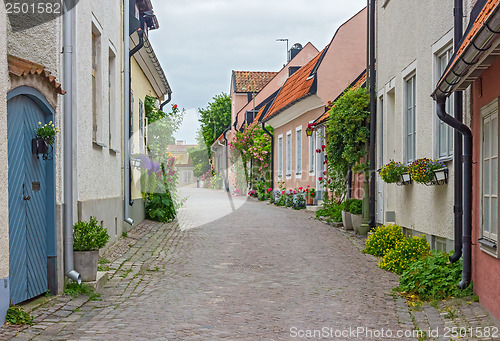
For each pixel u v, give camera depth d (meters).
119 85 13.08
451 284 7.35
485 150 6.51
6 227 5.67
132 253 11.05
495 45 4.94
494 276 5.94
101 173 10.77
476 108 6.89
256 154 25.69
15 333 5.39
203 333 5.64
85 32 9.42
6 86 5.60
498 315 5.73
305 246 12.28
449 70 5.96
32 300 6.68
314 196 22.27
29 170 6.58
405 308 6.89
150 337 5.43
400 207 11.88
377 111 14.41
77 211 8.75
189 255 10.99
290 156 26.70
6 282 5.71
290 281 8.58
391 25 12.80
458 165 7.66
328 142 16.75
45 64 7.33
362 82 18.53
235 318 6.33
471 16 7.13
